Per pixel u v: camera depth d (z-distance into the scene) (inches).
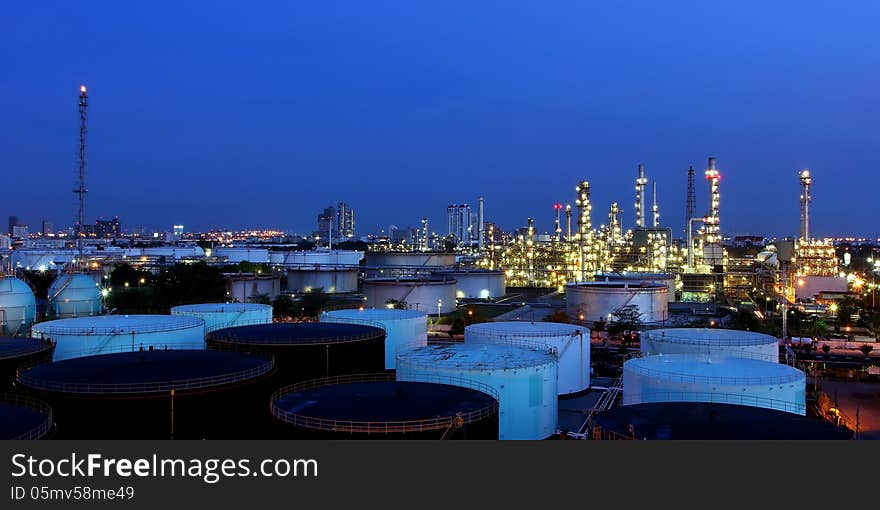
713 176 6505.9
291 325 2135.8
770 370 1470.2
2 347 1724.9
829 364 2753.4
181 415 1350.9
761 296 5123.0
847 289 5049.2
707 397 1379.2
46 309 3769.7
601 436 1068.5
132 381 1343.5
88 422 1307.8
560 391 2086.6
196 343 2048.5
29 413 1064.8
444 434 1090.7
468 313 4249.5
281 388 1557.6
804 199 6432.1
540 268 7288.4
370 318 2425.0
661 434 1021.2
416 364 1572.3
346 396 1246.3
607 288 4158.5
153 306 4249.5
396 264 7421.3
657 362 1558.8
